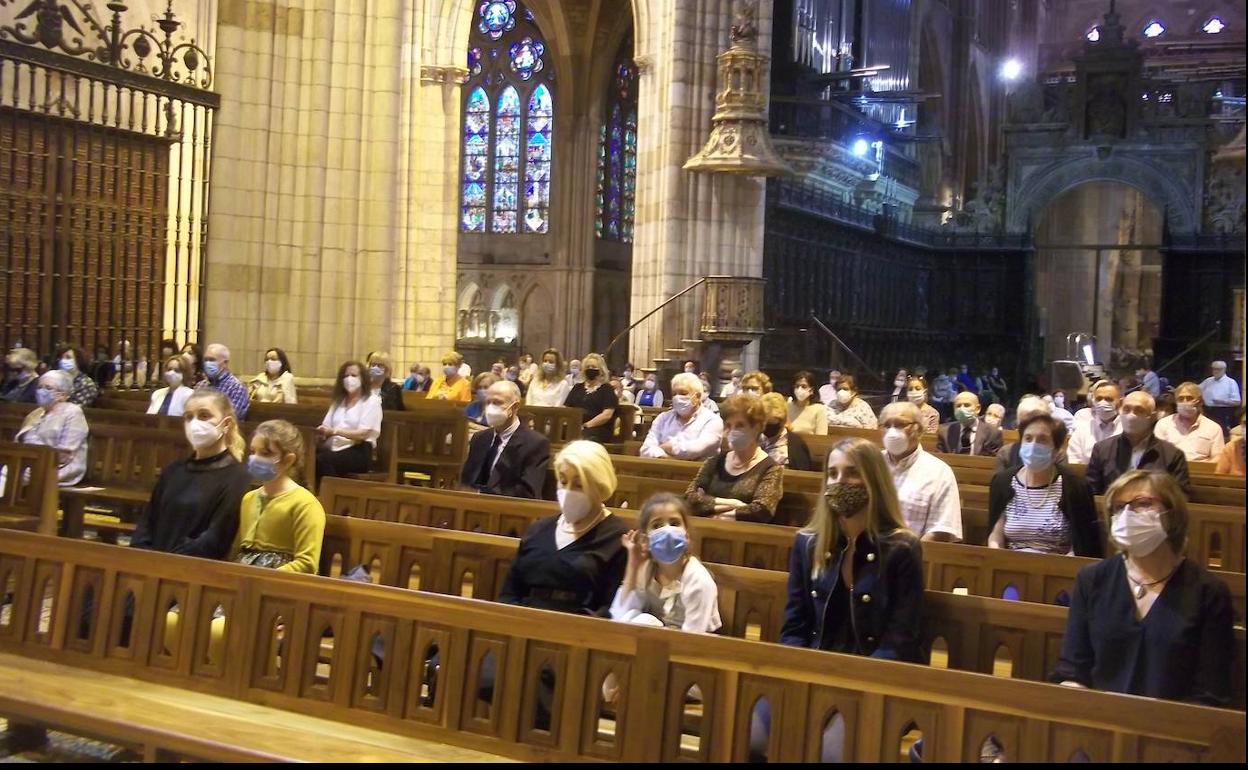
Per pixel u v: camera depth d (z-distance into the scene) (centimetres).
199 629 612
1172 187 4856
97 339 1800
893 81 4972
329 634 757
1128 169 4941
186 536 753
